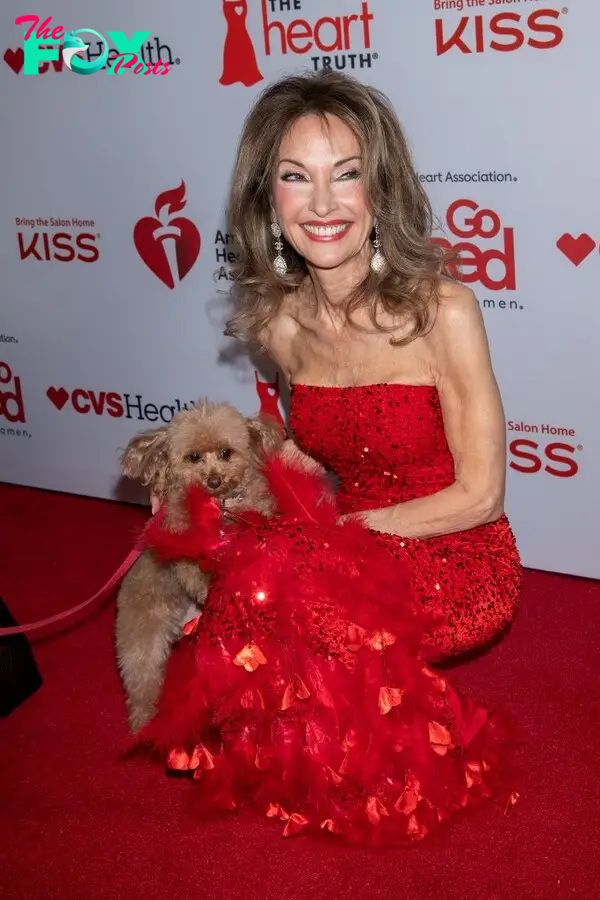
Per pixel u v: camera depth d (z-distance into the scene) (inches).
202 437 111.7
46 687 128.5
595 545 143.9
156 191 159.6
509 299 137.6
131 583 117.2
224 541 96.8
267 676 90.0
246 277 107.6
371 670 89.4
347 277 96.7
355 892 90.6
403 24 131.5
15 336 183.5
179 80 151.1
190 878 94.2
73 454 186.5
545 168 129.0
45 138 165.9
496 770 101.7
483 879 90.5
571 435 140.3
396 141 93.9
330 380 102.4
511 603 98.3
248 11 142.2
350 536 90.5
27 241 174.9
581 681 119.8
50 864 97.6
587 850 92.8
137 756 112.7
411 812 93.4
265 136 96.2
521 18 124.0
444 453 99.3
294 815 96.6
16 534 174.2
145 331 169.8
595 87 122.5
